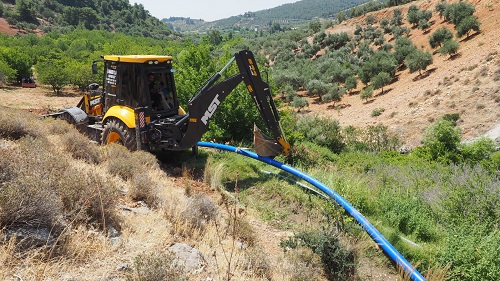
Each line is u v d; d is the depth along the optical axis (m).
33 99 24.89
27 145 5.68
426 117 31.89
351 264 4.68
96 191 4.26
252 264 4.30
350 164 11.25
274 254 5.02
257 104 7.95
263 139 8.21
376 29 82.56
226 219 5.43
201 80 11.98
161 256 3.39
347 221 5.93
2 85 31.77
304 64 73.94
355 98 50.62
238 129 11.69
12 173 3.86
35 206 3.41
